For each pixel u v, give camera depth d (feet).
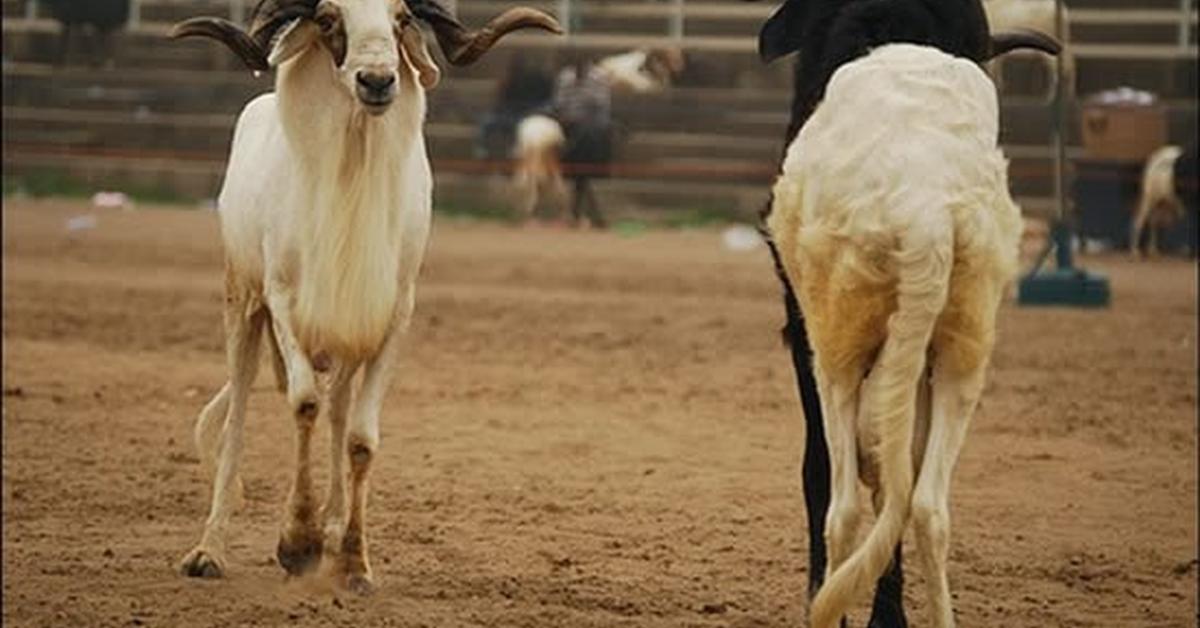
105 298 90.74
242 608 38.83
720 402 66.74
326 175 38.88
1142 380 73.36
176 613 38.40
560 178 145.89
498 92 153.79
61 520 47.65
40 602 39.06
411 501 50.19
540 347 79.00
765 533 47.52
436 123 156.97
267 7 39.68
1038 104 141.08
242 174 41.57
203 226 131.95
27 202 148.87
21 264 104.73
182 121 158.81
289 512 40.42
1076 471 56.70
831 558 32.71
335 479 40.37
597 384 70.13
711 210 146.92
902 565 38.47
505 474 54.03
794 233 33.53
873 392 32.12
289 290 39.73
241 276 41.81
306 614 38.50
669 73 155.22
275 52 38.58
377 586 40.91
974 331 31.91
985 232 31.65
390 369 40.34
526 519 48.52
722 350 79.20
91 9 164.86
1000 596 42.55
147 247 115.75
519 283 103.24
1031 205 138.72
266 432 58.80
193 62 164.35
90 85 162.40
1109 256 129.90
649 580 42.55
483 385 69.21
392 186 39.32
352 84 37.52
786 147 36.63
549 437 59.82
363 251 38.96
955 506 51.67
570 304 93.40
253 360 42.68
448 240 129.39
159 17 167.53
